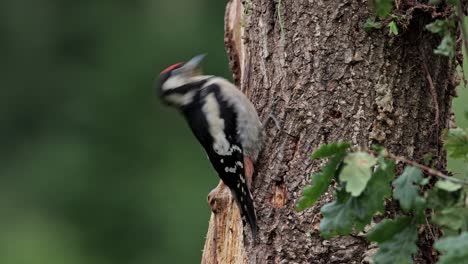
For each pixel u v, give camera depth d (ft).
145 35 115.34
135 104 111.75
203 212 102.22
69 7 118.83
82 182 107.14
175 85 40.93
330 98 34.94
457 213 29.01
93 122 111.55
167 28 114.73
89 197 106.63
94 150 109.40
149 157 108.17
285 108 35.86
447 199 29.27
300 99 35.45
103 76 114.11
